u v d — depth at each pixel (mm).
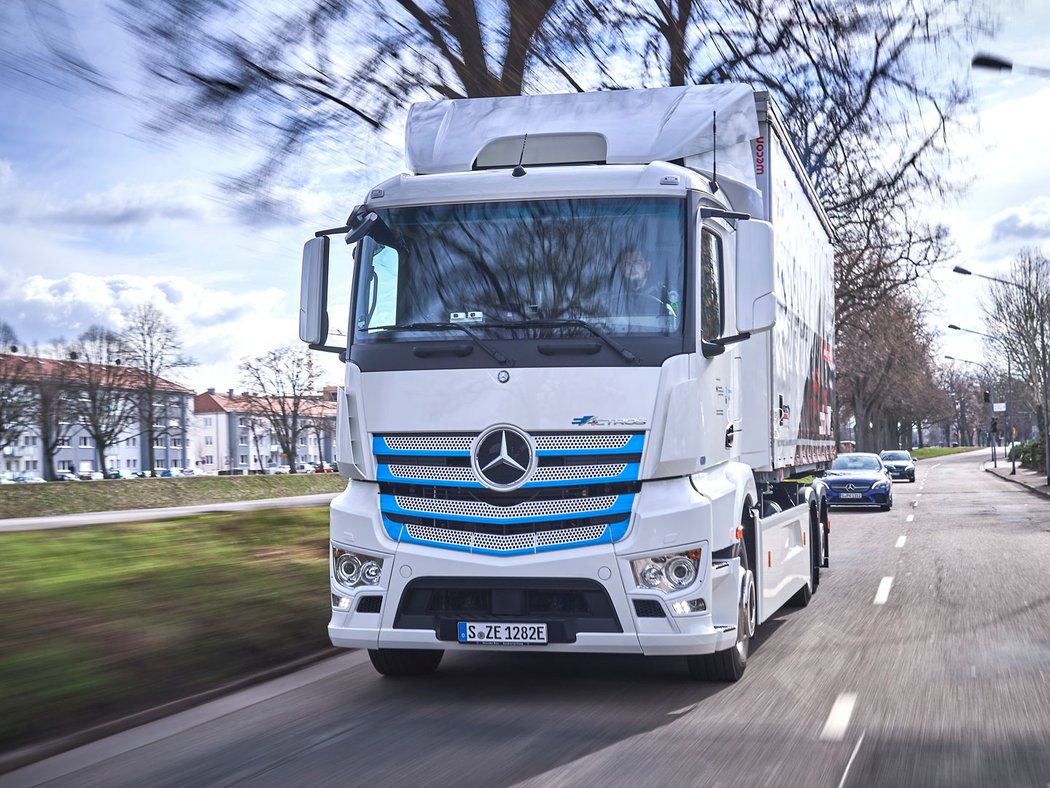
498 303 6973
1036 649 8734
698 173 7734
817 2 13602
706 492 6941
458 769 5289
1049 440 45031
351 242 7316
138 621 8531
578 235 7008
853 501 30719
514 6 10969
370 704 6984
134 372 74812
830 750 5609
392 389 6988
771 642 9273
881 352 41969
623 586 6660
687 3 12469
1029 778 5062
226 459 146875
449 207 7203
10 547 13375
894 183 20188
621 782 5023
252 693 7445
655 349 6777
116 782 5184
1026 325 51594
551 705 6859
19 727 5949
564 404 6750
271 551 13602
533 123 7988
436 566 6828
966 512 29469
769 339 9227
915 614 10875
